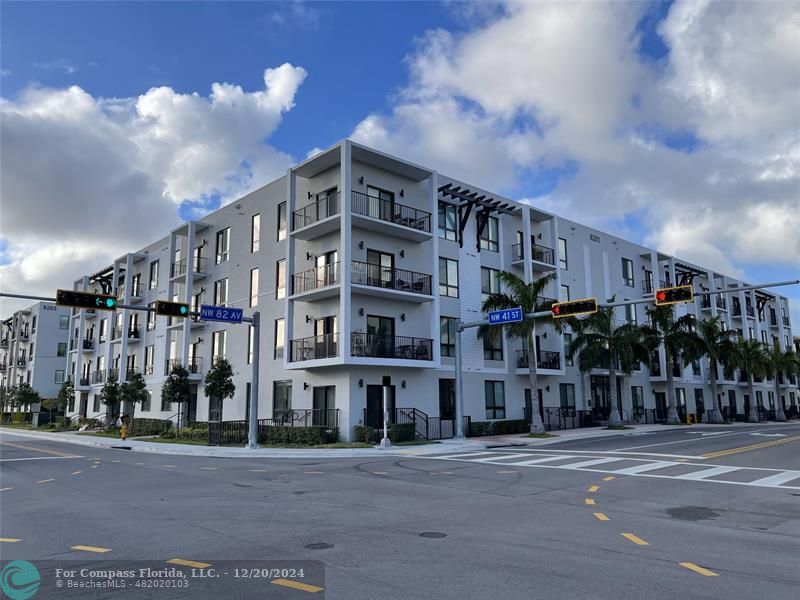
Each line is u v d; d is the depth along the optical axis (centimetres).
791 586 609
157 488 1375
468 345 3328
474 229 3525
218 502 1149
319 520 954
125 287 4659
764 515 995
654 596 577
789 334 7744
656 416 4859
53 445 3222
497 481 1439
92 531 888
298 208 3116
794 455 2002
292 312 2998
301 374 2986
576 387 4028
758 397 6675
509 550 753
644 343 4409
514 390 3531
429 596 574
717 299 6034
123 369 4566
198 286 3891
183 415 3825
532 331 3200
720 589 599
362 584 611
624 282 4716
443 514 1005
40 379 7025
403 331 2992
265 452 2361
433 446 2523
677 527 898
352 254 2853
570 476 1518
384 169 3044
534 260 3678
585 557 719
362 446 2495
